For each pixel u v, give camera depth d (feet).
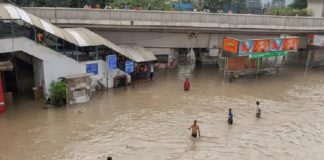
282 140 69.82
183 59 142.31
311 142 69.41
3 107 78.28
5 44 76.18
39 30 84.43
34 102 84.99
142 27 104.88
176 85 105.19
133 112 81.46
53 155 60.59
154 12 103.04
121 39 112.57
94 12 98.27
